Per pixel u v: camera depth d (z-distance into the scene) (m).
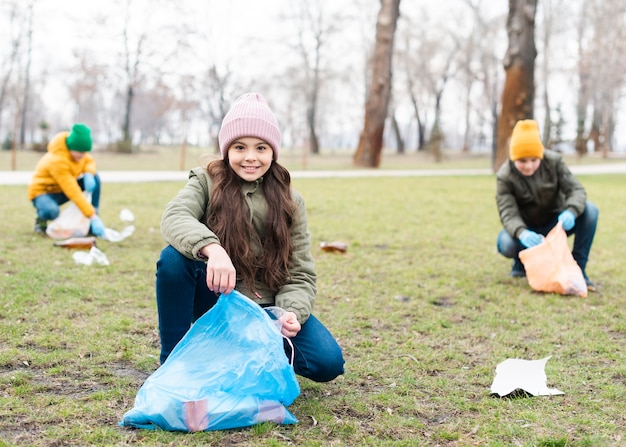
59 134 6.52
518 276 5.30
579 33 41.06
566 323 4.00
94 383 2.81
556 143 38.09
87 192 6.59
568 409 2.66
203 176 2.74
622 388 2.89
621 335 3.78
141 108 72.81
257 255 2.68
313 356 2.57
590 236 4.98
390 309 4.27
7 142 31.56
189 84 36.25
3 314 3.72
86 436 2.26
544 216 5.16
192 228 2.46
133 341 3.41
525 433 2.41
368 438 2.33
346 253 6.25
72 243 5.80
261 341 2.31
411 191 12.59
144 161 26.66
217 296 2.71
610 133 48.16
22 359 3.04
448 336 3.72
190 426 2.29
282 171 2.77
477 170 23.56
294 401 2.69
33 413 2.46
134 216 8.17
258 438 2.28
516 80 15.12
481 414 2.60
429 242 6.98
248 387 2.31
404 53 43.94
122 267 5.16
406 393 2.83
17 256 5.39
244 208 2.66
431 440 2.35
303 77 46.50
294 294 2.66
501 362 3.10
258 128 2.63
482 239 7.28
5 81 38.19
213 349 2.37
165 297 2.56
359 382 2.95
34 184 6.57
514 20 15.03
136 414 2.32
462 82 49.69
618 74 36.62
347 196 11.41
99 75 38.00
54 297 4.17
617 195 12.50
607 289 4.92
